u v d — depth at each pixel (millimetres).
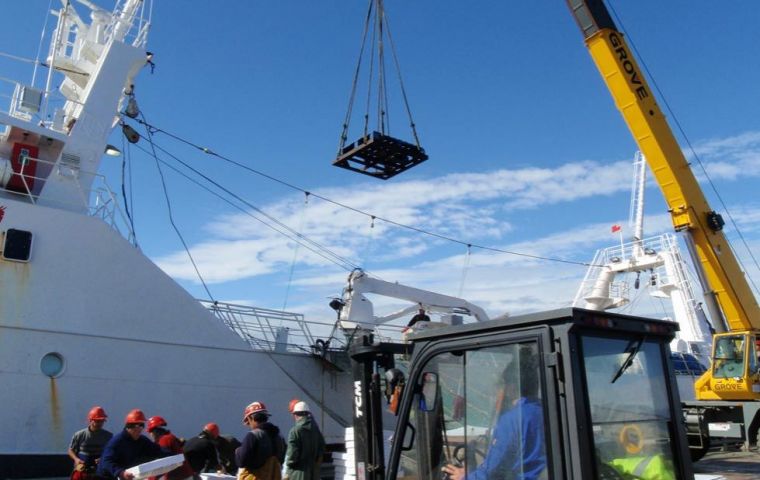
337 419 14219
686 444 4227
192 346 12133
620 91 15164
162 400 11531
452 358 4301
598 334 3949
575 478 3424
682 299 24156
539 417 3725
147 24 14305
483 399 4062
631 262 24625
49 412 10242
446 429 4254
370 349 4941
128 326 11398
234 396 12523
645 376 4188
